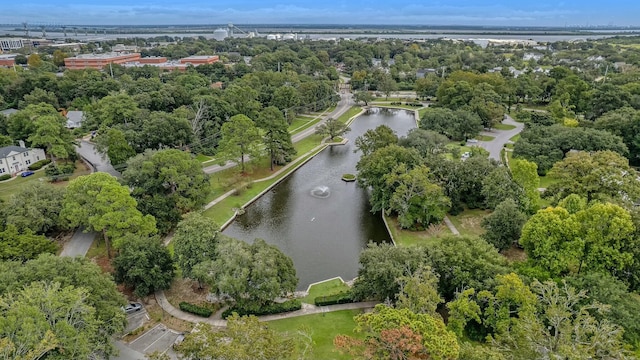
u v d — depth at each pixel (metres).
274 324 38.88
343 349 27.88
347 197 73.31
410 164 64.50
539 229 39.34
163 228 54.66
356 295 40.50
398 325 25.50
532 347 26.47
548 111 117.81
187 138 86.50
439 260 38.72
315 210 68.25
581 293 30.06
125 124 88.44
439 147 78.00
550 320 28.67
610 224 37.62
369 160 65.25
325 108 141.88
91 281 33.72
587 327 27.08
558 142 76.25
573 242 38.00
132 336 37.16
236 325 25.89
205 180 62.94
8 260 38.69
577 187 52.91
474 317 33.06
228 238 41.97
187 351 25.27
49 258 34.56
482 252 39.31
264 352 23.84
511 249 51.56
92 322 29.09
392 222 62.22
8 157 74.44
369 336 26.20
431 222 60.25
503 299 33.47
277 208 68.81
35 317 25.67
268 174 80.88
